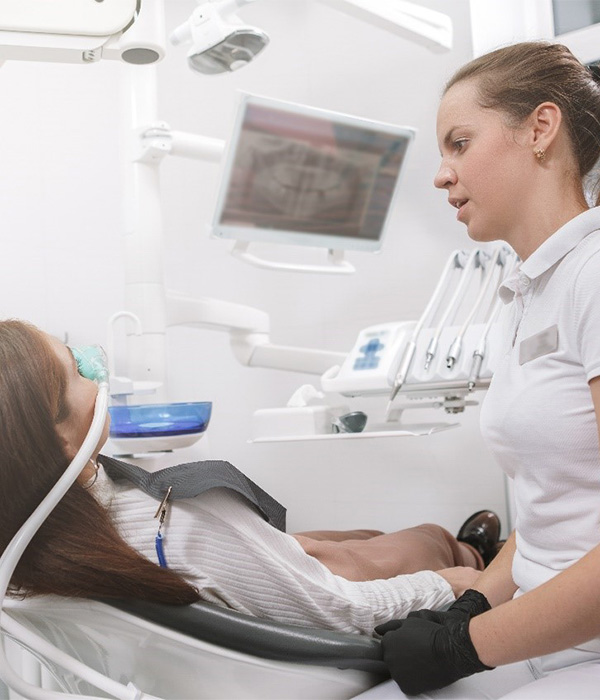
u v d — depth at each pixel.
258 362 2.20
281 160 1.90
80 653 1.06
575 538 0.96
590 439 0.91
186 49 2.94
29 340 0.92
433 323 2.37
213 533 1.01
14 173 2.89
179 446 1.79
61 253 2.93
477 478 2.33
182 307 2.01
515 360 1.00
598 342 0.86
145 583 0.91
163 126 1.86
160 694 1.04
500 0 2.18
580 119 1.00
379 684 1.08
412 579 1.28
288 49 2.72
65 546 0.90
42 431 0.89
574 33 2.08
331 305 2.62
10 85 2.92
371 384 1.79
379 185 2.10
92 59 1.16
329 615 1.08
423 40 2.01
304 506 2.67
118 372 2.84
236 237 1.92
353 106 2.58
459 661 0.91
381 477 2.51
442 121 1.05
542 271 0.97
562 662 0.98
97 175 2.98
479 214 1.04
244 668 0.99
